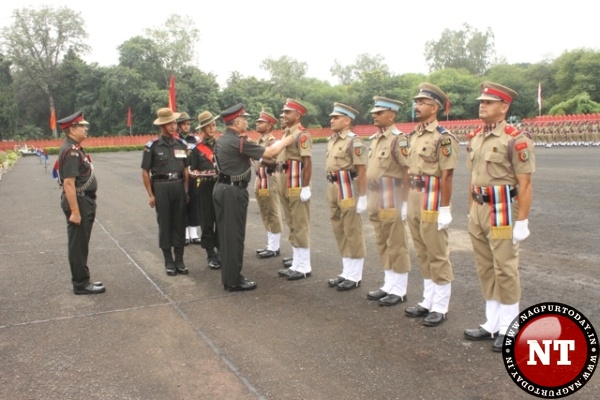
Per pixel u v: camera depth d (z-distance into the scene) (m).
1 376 3.74
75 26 63.25
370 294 5.23
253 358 3.93
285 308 5.02
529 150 3.80
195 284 5.92
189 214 7.99
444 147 4.34
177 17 58.81
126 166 26.19
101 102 57.66
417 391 3.37
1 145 47.62
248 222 9.60
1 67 57.38
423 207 4.48
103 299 5.42
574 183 13.05
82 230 5.51
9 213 11.37
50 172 23.31
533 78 60.03
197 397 3.39
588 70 53.25
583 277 5.59
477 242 4.14
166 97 55.12
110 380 3.65
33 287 5.85
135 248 7.76
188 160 6.79
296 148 5.93
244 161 5.64
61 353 4.11
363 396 3.33
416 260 6.62
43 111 64.69
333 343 4.16
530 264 6.16
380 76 63.53
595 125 30.44
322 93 66.94
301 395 3.37
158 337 4.39
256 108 59.25
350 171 5.43
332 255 7.05
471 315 4.67
